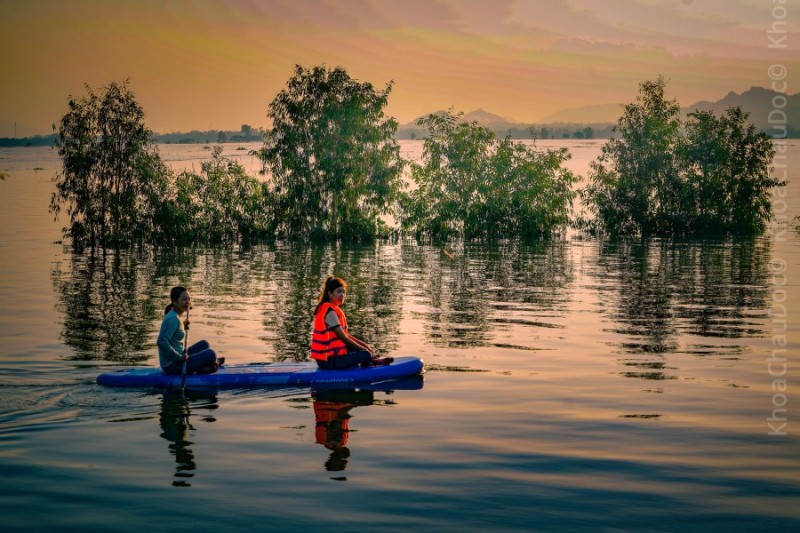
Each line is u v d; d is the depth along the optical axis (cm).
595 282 2072
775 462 712
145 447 750
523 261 2581
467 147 3309
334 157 3206
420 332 1389
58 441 769
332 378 1017
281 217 3238
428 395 959
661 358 1180
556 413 875
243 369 1041
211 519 580
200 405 906
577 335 1364
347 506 604
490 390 984
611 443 766
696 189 3600
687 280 2116
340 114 3169
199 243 3169
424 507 602
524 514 589
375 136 3212
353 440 772
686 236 3541
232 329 1405
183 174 3188
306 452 735
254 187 3247
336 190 3231
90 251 2822
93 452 736
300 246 3091
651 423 836
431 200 3338
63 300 1738
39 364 1111
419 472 680
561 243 3228
